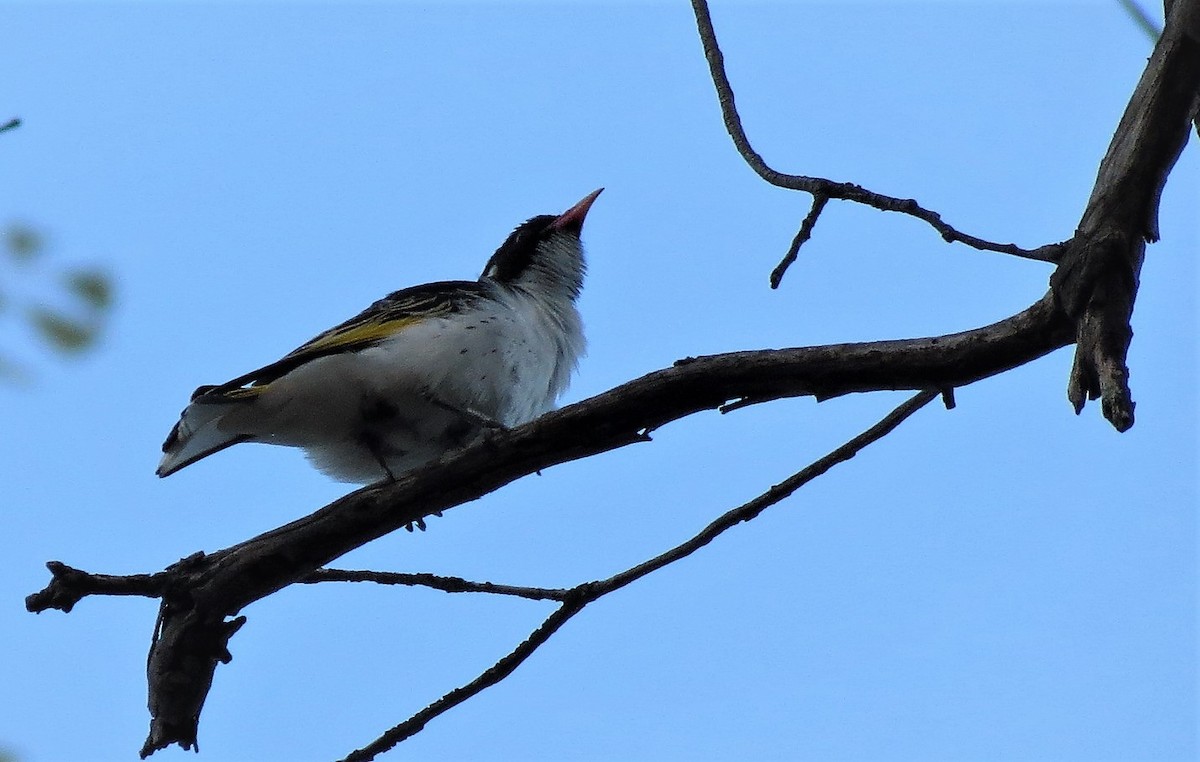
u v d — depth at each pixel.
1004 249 7.75
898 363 7.98
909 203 8.02
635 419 8.54
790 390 8.25
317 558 9.09
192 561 8.98
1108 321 7.25
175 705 8.77
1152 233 7.51
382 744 9.38
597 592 9.50
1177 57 7.44
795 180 8.50
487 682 9.44
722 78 9.64
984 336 7.79
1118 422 6.90
